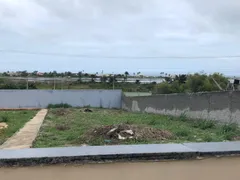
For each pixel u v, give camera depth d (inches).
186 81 992.9
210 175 97.7
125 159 101.3
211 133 352.5
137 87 1235.9
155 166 100.9
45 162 97.4
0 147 299.4
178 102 563.2
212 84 858.8
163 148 109.1
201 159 105.2
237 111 386.0
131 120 505.4
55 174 96.0
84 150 105.4
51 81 1157.7
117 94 1038.4
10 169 95.5
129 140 295.9
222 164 103.4
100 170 97.9
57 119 572.7
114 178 94.7
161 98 647.1
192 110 508.4
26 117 621.6
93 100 1026.7
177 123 462.0
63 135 360.5
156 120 492.7
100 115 658.2
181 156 104.1
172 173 97.9
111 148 108.8
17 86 1093.1
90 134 327.6
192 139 307.0
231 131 349.4
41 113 725.9
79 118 583.2
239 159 106.3
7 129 427.8
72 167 98.1
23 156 97.7
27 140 335.9
